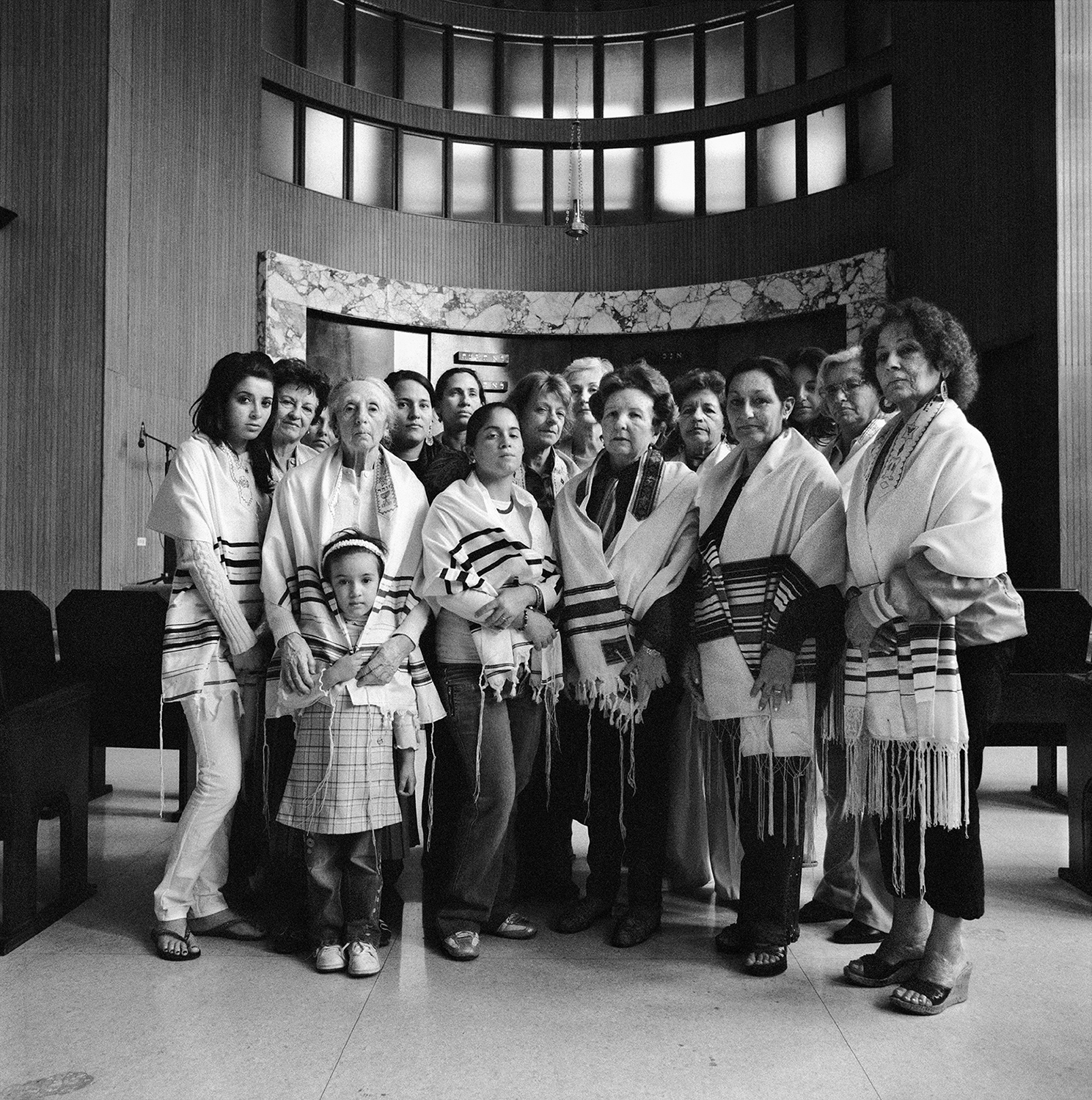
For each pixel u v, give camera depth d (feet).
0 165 24.23
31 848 9.48
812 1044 7.25
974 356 8.25
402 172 39.58
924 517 7.77
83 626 12.57
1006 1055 7.09
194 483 9.20
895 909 8.39
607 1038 7.32
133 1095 6.48
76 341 24.49
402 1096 6.48
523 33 40.73
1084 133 22.41
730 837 10.46
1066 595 13.20
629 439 9.52
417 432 11.20
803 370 12.72
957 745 7.53
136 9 27.71
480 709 8.98
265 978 8.46
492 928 9.53
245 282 34.27
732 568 8.95
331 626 8.74
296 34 37.14
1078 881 10.97
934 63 31.96
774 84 39.06
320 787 8.54
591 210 41.09
